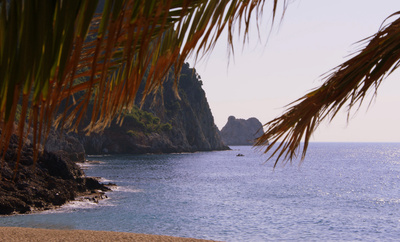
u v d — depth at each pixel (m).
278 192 48.66
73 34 1.09
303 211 34.41
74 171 40.34
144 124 154.88
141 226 26.05
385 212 34.56
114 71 1.60
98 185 41.75
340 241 23.91
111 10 1.22
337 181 64.38
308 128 2.40
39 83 1.09
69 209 29.02
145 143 153.00
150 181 60.66
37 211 27.12
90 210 29.55
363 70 2.31
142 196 41.16
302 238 24.38
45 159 35.62
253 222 29.00
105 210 30.34
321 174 80.38
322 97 2.36
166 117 176.38
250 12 1.62
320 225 28.42
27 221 23.88
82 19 1.10
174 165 101.88
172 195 44.00
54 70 1.11
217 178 68.50
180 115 184.12
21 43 1.04
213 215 31.61
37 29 1.05
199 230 25.95
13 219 24.27
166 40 1.58
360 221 30.17
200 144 196.25
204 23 1.55
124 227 25.17
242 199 41.91
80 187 37.31
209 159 136.62
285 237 24.55
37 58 1.05
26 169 31.22
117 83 1.60
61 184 32.59
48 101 1.11
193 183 59.09
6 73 1.05
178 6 1.51
